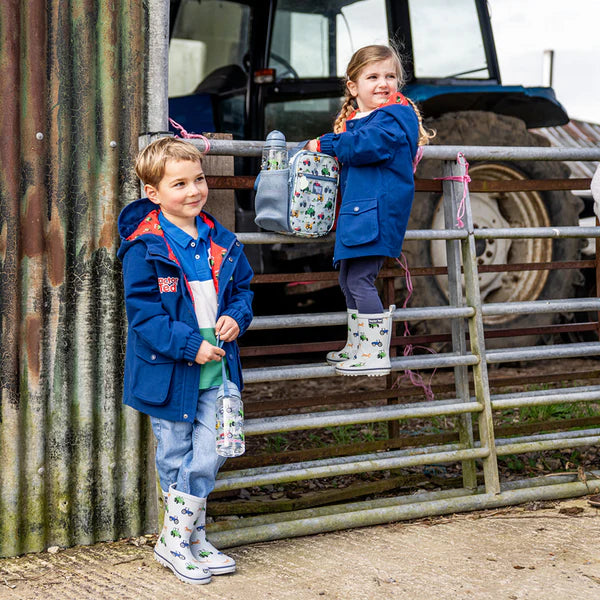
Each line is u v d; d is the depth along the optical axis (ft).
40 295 8.73
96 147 8.95
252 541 8.93
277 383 18.57
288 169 9.29
